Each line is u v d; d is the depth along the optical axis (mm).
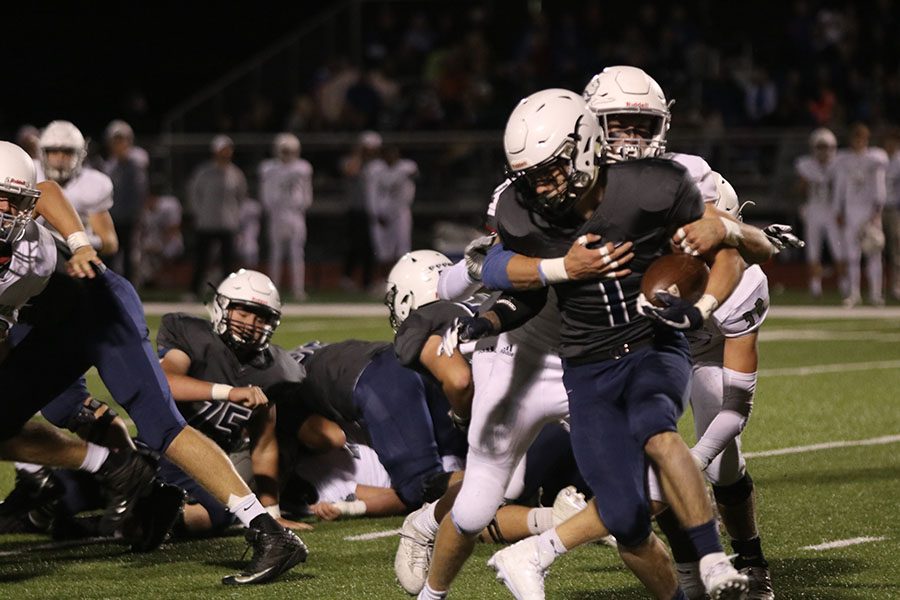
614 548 14297
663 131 12516
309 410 15898
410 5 67625
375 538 14914
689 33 61281
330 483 16188
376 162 51656
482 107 59500
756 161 53125
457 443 15336
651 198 10375
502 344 11328
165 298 48094
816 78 59125
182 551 14406
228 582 12867
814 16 61281
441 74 61812
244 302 14859
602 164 10531
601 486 10469
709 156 53344
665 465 10094
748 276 11969
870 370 28297
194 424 14945
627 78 12336
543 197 10352
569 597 12445
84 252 12500
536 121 10203
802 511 15859
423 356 13375
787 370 28375
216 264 54281
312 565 13703
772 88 58312
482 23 65812
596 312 10578
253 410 15078
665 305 10273
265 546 12852
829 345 33062
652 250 10562
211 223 46094
